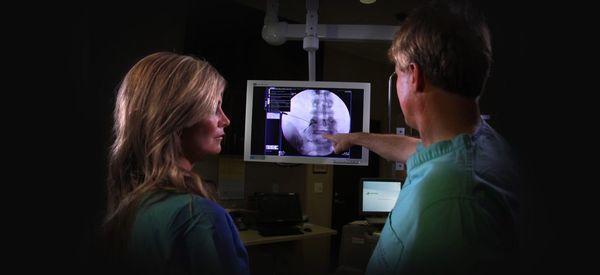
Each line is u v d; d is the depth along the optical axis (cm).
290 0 294
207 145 74
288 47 322
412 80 58
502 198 49
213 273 63
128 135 69
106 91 215
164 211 63
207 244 64
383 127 476
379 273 54
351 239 274
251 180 336
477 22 56
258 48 300
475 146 53
